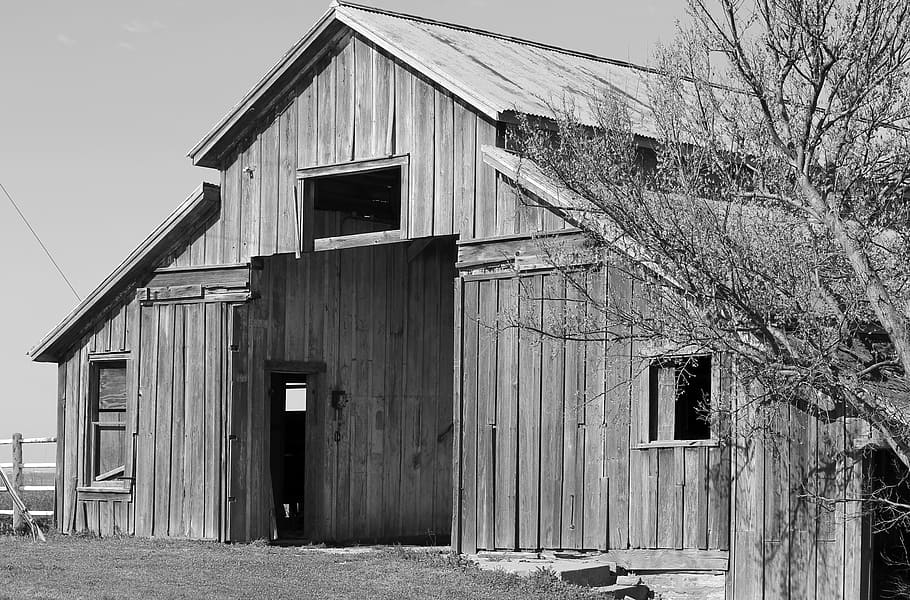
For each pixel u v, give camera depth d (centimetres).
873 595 1620
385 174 2142
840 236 1231
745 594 1580
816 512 1556
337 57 2044
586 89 2094
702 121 1330
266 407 2172
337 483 2252
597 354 1722
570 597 1551
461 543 1850
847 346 1389
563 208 1423
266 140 2128
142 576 1655
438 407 2464
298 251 2070
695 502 1627
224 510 2106
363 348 2330
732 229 1316
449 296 2512
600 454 1717
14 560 1795
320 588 1583
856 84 1252
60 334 2342
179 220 2198
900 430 1303
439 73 1881
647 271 1388
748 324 1312
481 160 1852
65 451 2355
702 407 1547
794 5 1252
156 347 2223
